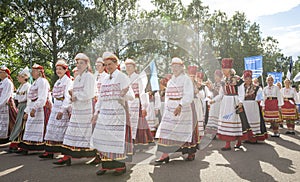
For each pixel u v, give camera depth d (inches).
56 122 187.8
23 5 660.1
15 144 217.2
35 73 211.2
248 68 415.8
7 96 241.0
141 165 165.9
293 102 319.3
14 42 771.4
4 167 168.6
